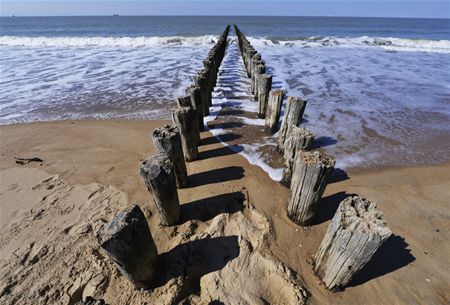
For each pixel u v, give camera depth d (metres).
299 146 4.04
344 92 9.46
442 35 32.19
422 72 12.37
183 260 3.15
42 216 4.02
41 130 6.77
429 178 4.91
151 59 15.12
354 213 2.45
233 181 4.62
